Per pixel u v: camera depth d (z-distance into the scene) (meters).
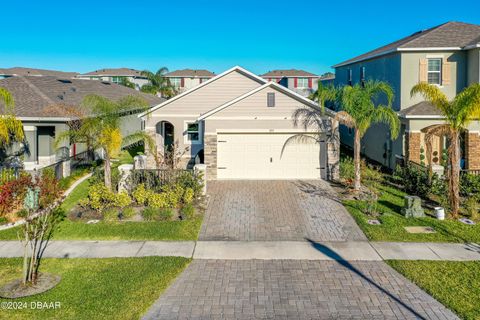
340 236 14.62
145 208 17.14
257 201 18.72
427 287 10.73
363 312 9.62
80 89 32.50
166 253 13.14
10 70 76.06
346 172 21.77
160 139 27.08
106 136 17.91
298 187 21.09
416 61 24.36
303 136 22.78
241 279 11.34
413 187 19.95
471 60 23.66
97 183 18.20
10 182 17.03
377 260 12.61
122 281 11.09
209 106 25.53
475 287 10.71
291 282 11.16
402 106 24.55
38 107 23.34
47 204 15.40
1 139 21.08
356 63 33.09
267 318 9.40
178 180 18.33
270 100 22.59
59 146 23.08
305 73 71.50
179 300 10.19
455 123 16.47
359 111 19.61
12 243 13.92
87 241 14.10
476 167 22.44
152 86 65.00
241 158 22.98
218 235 14.75
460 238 14.25
